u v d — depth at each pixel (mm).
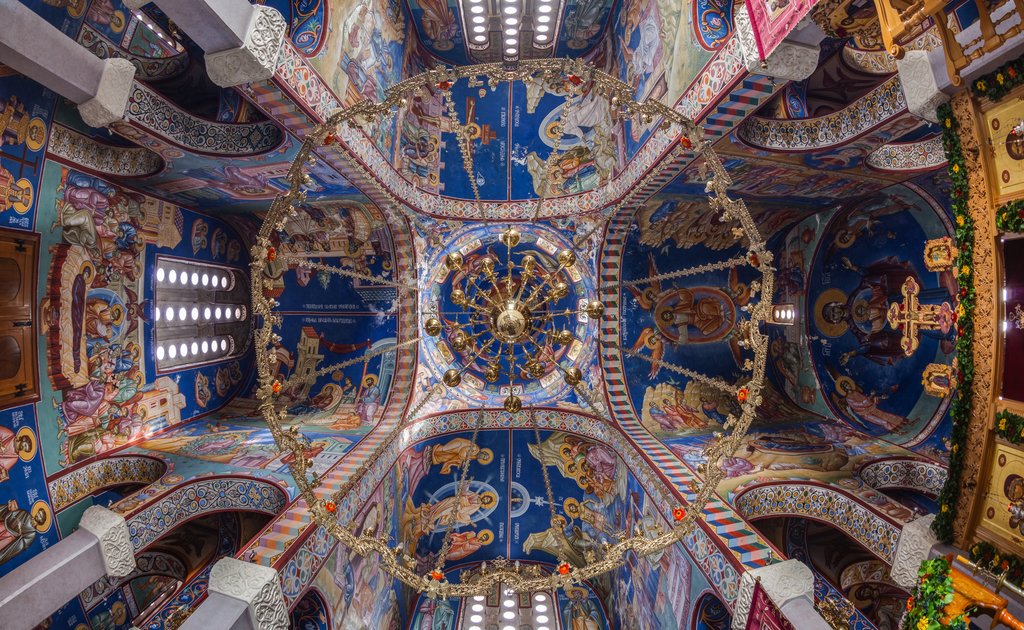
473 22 12055
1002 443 4250
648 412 11836
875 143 7844
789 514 8594
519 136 12734
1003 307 4176
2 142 6320
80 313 7891
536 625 11867
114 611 8938
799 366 12289
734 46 6449
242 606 5703
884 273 10414
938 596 4223
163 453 9188
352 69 8648
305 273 12766
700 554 7348
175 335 10328
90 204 7992
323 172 9047
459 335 6152
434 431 11906
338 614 7789
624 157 10695
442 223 12531
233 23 5664
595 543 12078
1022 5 3586
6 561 6281
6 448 6594
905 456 9266
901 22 4227
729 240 12398
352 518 8336
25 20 5559
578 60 4449
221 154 8172
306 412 11914
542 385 12734
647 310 12492
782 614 5660
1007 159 4000
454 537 12766
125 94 6688
